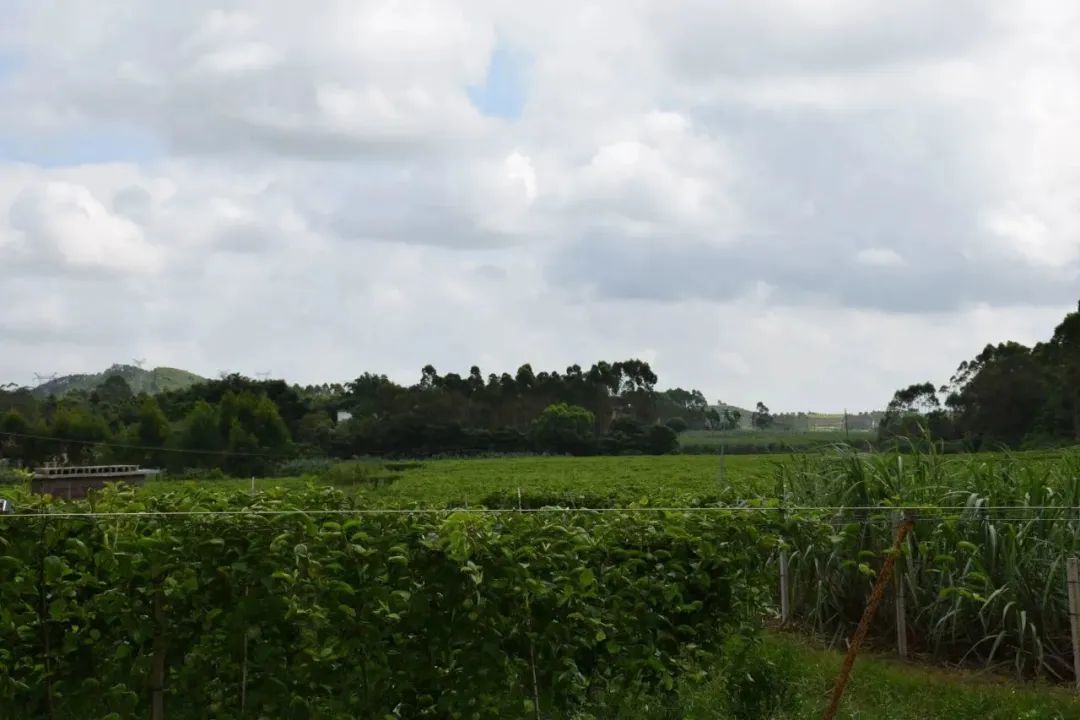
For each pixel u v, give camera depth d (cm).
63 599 591
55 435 6003
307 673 591
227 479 5206
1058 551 980
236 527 581
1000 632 984
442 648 618
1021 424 4428
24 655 634
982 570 971
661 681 751
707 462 5378
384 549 603
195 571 582
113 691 592
